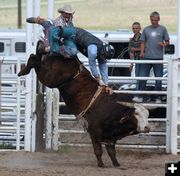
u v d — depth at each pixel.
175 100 24.22
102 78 21.19
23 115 25.81
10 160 22.38
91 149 24.81
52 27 20.69
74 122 24.86
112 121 20.44
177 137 24.34
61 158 23.02
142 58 25.92
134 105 20.41
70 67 20.59
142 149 24.81
